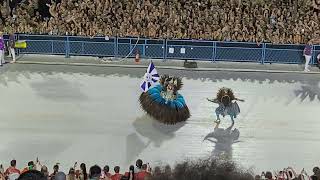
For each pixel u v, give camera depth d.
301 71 38.22
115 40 38.81
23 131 30.05
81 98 33.31
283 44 38.69
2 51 36.69
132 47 38.91
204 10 40.25
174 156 28.25
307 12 40.72
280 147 29.61
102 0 40.41
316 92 35.19
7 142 29.06
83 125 30.77
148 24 39.22
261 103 33.62
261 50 38.91
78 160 27.91
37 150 28.56
